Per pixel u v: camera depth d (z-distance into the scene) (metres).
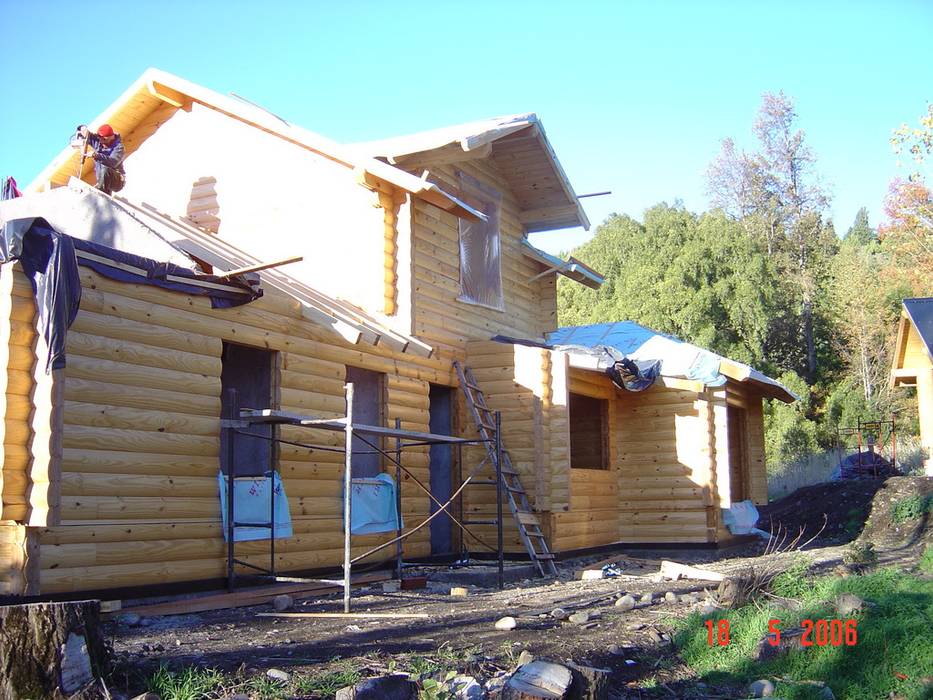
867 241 63.38
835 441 34.69
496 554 13.34
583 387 15.52
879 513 17.64
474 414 13.38
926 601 8.48
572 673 5.70
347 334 10.34
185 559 8.83
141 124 14.65
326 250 12.96
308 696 5.30
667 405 16.50
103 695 4.86
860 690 6.96
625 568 13.76
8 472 7.51
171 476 8.76
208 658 6.02
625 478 16.67
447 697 5.42
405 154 12.59
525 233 16.73
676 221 39.84
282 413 8.99
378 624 7.71
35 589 7.42
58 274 7.60
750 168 49.28
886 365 38.31
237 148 13.80
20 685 4.72
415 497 12.52
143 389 8.55
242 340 9.77
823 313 41.03
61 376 7.68
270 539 9.84
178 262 9.38
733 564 13.84
